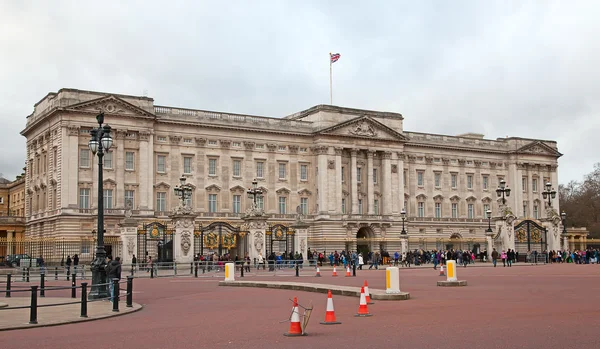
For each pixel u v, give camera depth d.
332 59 121.94
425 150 132.50
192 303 33.06
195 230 69.81
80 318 25.89
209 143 109.50
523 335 19.75
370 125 122.69
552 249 94.50
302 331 21.11
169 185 105.12
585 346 17.66
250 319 25.66
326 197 116.88
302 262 75.69
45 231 101.00
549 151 145.62
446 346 18.11
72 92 96.81
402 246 98.56
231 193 110.50
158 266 63.59
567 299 31.67
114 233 91.38
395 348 18.02
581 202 183.50
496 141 141.88
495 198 140.50
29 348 19.23
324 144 117.69
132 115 100.19
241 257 73.69
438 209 133.25
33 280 57.78
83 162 97.00
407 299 32.78
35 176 107.88
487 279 50.84
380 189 124.31
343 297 34.84
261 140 114.31
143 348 18.95
